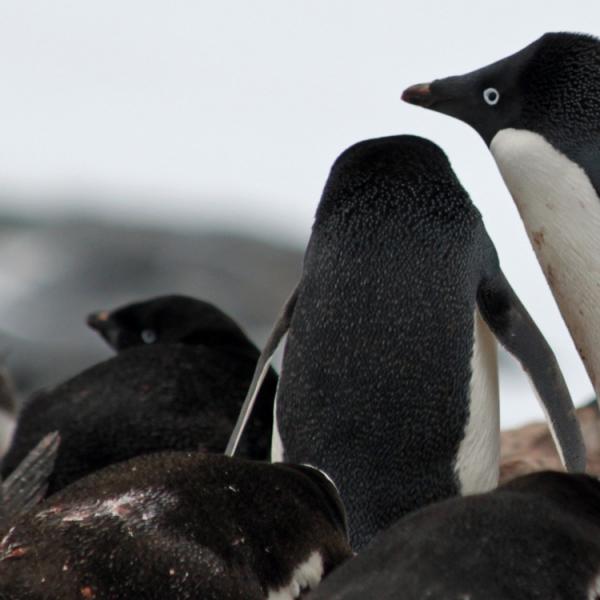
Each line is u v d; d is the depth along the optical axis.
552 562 7.04
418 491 10.13
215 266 42.97
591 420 13.98
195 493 7.87
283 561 7.77
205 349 13.46
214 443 12.47
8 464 12.59
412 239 10.54
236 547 7.68
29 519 7.84
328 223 10.77
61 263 43.53
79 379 13.17
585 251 11.88
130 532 7.59
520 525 7.18
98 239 45.66
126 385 12.87
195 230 48.41
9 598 7.33
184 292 41.47
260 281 42.28
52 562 7.48
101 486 7.97
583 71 12.02
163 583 7.42
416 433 10.16
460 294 10.45
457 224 10.66
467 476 10.28
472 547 7.05
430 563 6.98
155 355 13.24
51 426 12.60
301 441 10.31
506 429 14.84
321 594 6.98
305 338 10.46
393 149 11.04
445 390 10.23
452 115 12.59
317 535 7.98
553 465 13.38
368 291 10.40
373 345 10.27
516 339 10.55
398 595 6.81
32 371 33.22
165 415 12.61
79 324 37.34
